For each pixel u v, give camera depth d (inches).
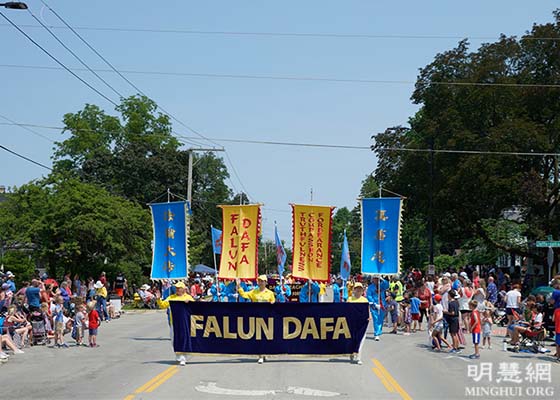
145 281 1924.2
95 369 633.6
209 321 645.9
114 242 1523.1
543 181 1560.0
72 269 1572.3
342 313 646.5
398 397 482.9
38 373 613.9
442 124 1668.3
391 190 1818.4
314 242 766.5
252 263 727.1
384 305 903.7
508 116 1616.6
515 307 886.4
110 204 1557.6
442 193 1593.3
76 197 1503.4
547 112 1565.0
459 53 1766.7
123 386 531.8
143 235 1736.0
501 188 1525.6
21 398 487.2
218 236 982.4
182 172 2442.2
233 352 644.1
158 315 1397.6
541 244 1153.4
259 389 509.7
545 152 1510.8
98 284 1210.0
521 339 792.3
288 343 644.7
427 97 1775.3
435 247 2856.8
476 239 1884.8
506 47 1654.8
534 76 1628.9
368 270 919.7
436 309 779.4
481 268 1862.7
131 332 1016.2
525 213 1654.8
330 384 533.3
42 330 851.4
